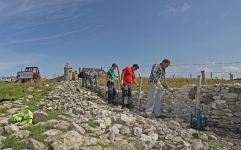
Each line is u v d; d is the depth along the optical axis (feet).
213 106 24.98
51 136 15.43
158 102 27.71
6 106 28.53
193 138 19.24
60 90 45.96
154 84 26.63
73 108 28.12
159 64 26.99
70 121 21.09
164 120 26.66
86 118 22.16
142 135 17.92
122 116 22.03
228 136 21.34
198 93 24.70
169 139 18.17
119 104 35.27
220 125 24.38
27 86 52.75
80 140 15.53
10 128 17.02
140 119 23.39
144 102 31.40
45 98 37.81
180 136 19.12
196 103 24.68
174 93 28.14
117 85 43.47
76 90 44.52
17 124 19.58
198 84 24.84
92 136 17.38
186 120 26.63
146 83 51.16
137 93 32.76
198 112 23.26
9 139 15.14
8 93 42.63
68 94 40.14
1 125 19.84
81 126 18.78
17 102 32.24
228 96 24.06
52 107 29.60
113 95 34.83
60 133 15.96
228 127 23.84
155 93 26.81
